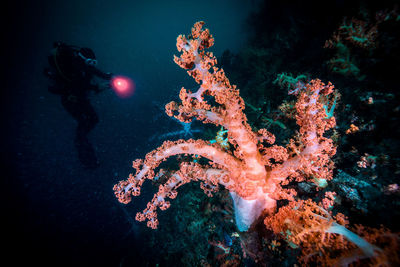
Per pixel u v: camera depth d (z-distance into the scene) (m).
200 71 1.56
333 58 3.32
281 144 3.39
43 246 6.97
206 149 2.14
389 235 1.41
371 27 2.90
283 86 4.19
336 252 1.66
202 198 3.88
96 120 5.37
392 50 2.67
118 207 7.46
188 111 1.80
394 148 2.11
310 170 2.02
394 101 2.38
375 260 1.36
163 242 3.98
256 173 1.96
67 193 8.52
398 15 2.71
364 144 2.39
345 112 2.79
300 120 1.93
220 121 1.79
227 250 2.79
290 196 2.07
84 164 5.78
